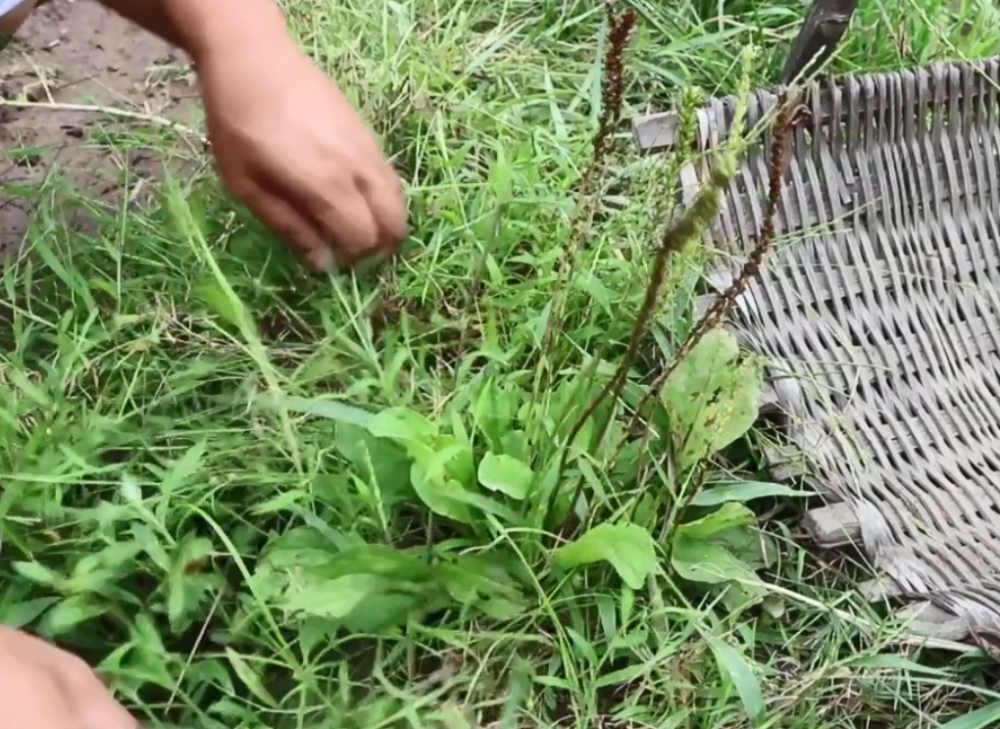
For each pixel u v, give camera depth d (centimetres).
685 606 64
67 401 71
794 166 75
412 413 63
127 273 81
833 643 63
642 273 71
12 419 66
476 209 83
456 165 86
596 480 63
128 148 91
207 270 77
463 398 69
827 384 72
